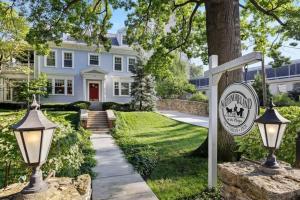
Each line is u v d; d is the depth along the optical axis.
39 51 10.61
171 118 18.25
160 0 8.59
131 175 5.84
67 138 4.42
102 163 7.00
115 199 4.43
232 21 6.34
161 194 4.59
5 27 15.70
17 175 4.14
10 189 2.26
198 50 11.38
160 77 11.85
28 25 15.85
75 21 10.30
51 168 3.89
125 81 24.89
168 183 5.12
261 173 2.77
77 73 23.20
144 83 21.67
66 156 4.33
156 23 11.60
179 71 29.95
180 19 11.23
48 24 9.88
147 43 11.75
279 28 9.79
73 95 23.05
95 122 15.44
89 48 23.47
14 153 3.79
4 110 18.98
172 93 29.19
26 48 18.86
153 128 14.41
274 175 2.68
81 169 6.04
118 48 24.31
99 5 11.10
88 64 23.56
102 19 11.02
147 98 21.64
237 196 2.81
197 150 7.27
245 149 5.06
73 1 9.49
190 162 6.47
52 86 22.33
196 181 5.13
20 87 19.33
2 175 5.07
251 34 11.41
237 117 3.96
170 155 7.35
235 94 4.01
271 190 2.28
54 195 2.09
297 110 5.34
